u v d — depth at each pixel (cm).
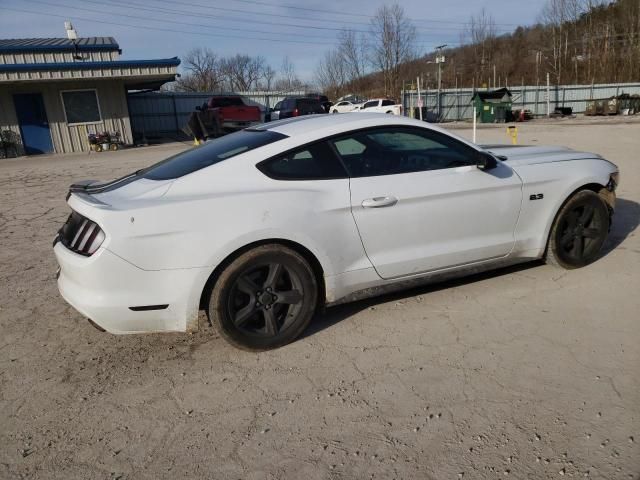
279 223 305
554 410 248
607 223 429
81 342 346
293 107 2753
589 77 5666
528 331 327
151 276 287
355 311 370
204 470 222
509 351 305
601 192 427
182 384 290
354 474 215
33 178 1250
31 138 2075
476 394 264
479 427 239
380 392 271
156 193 301
